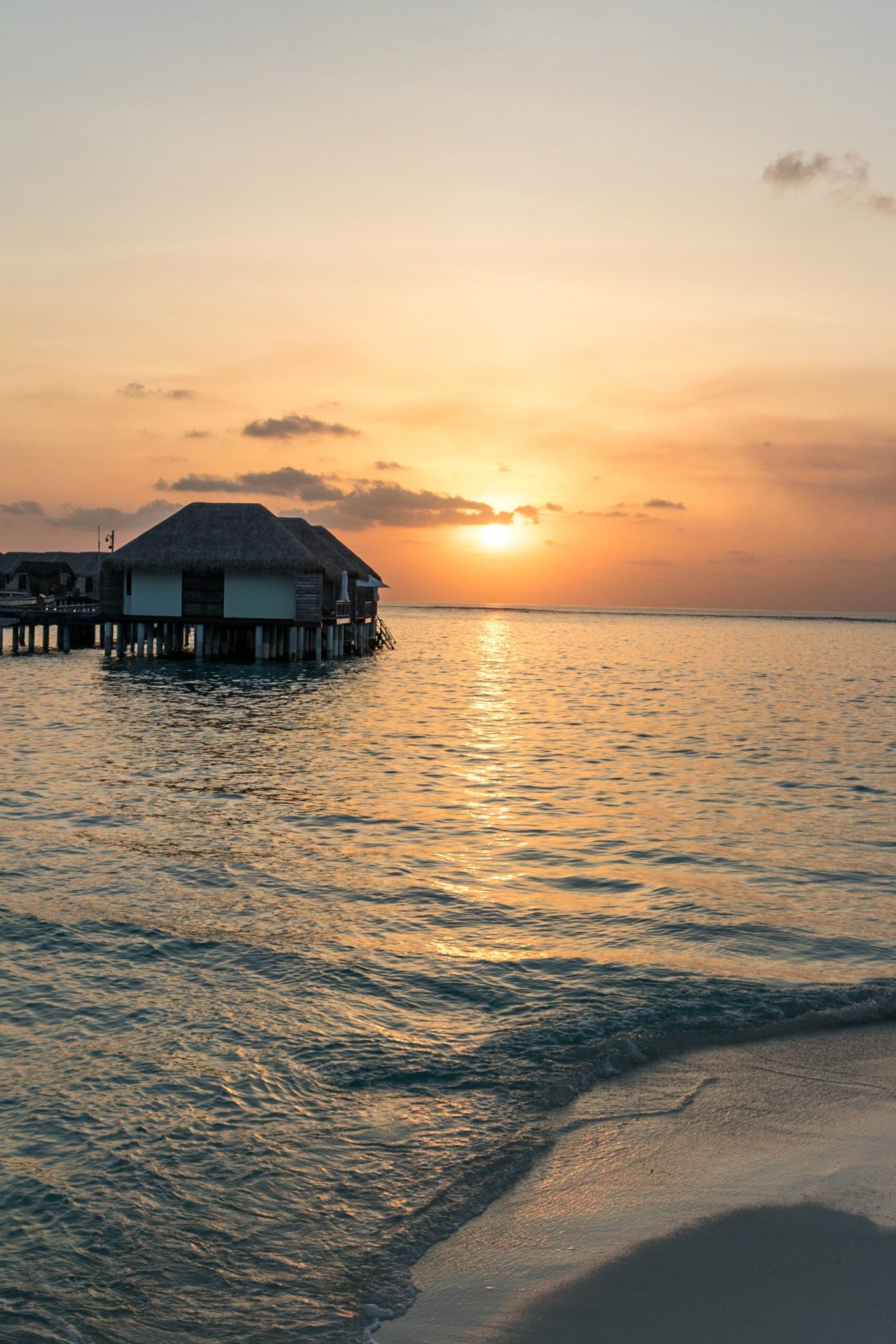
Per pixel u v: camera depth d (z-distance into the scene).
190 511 48.78
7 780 19.22
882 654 89.19
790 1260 5.14
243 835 14.91
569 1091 7.02
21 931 10.24
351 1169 6.06
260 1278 5.10
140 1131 6.46
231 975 9.17
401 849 14.32
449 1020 8.23
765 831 16.02
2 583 94.88
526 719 32.97
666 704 39.66
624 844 14.95
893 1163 6.08
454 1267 5.16
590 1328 4.68
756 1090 7.05
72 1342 4.64
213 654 50.81
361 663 56.19
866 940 10.45
